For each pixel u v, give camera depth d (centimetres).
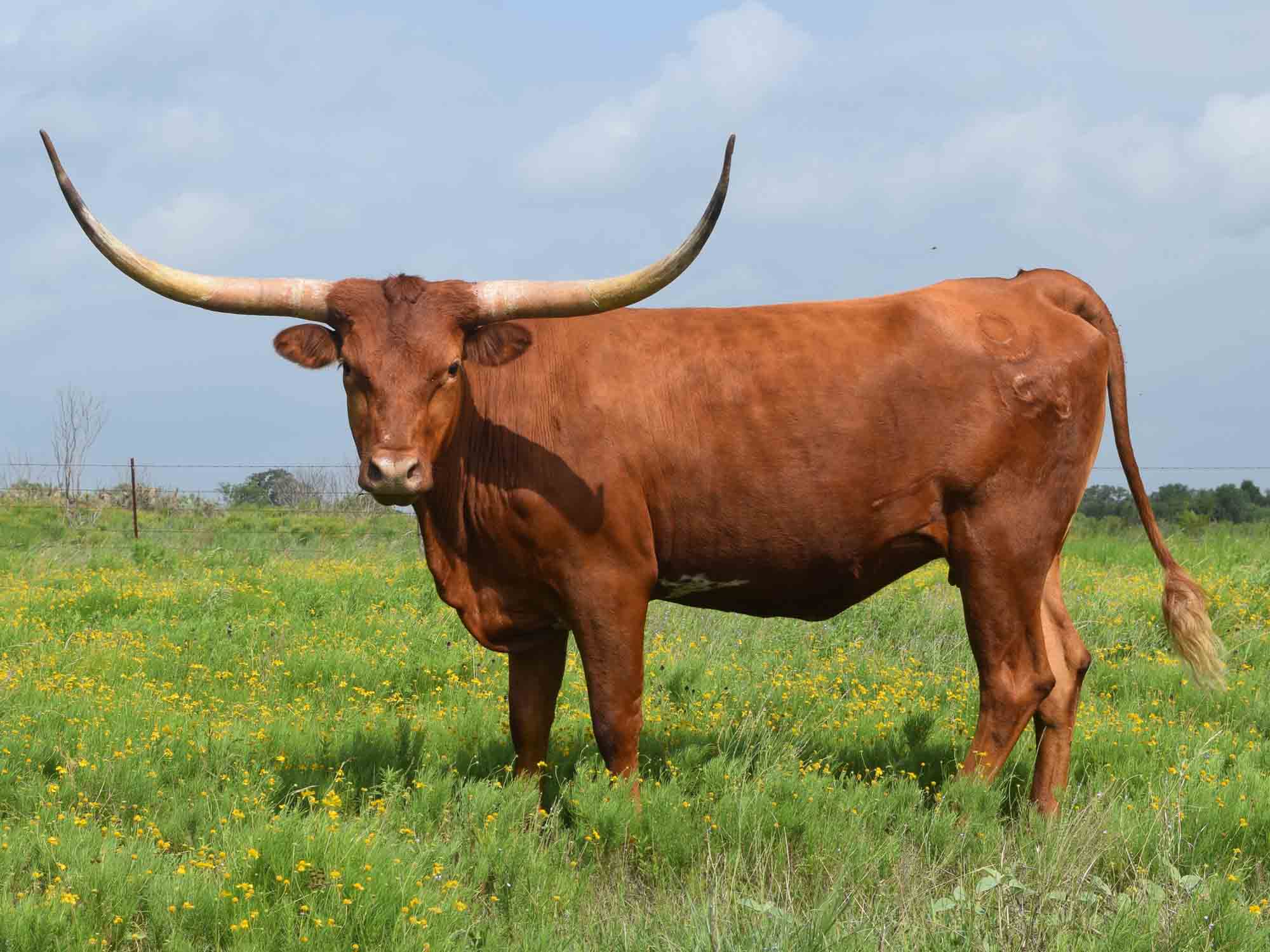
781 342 504
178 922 359
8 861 388
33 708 591
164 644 777
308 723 593
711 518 498
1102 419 534
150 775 483
